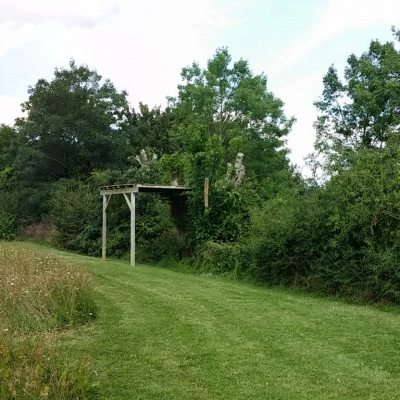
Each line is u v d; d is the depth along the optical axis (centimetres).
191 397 519
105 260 1817
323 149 1212
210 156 1571
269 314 898
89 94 3469
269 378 578
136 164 3409
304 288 1168
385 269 979
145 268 1538
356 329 803
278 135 3456
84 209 2345
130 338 710
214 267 1455
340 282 1077
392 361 648
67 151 3438
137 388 536
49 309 766
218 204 1559
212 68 3534
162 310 894
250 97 3300
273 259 1241
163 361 621
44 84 3431
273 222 1238
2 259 1034
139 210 2023
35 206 3247
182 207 1697
